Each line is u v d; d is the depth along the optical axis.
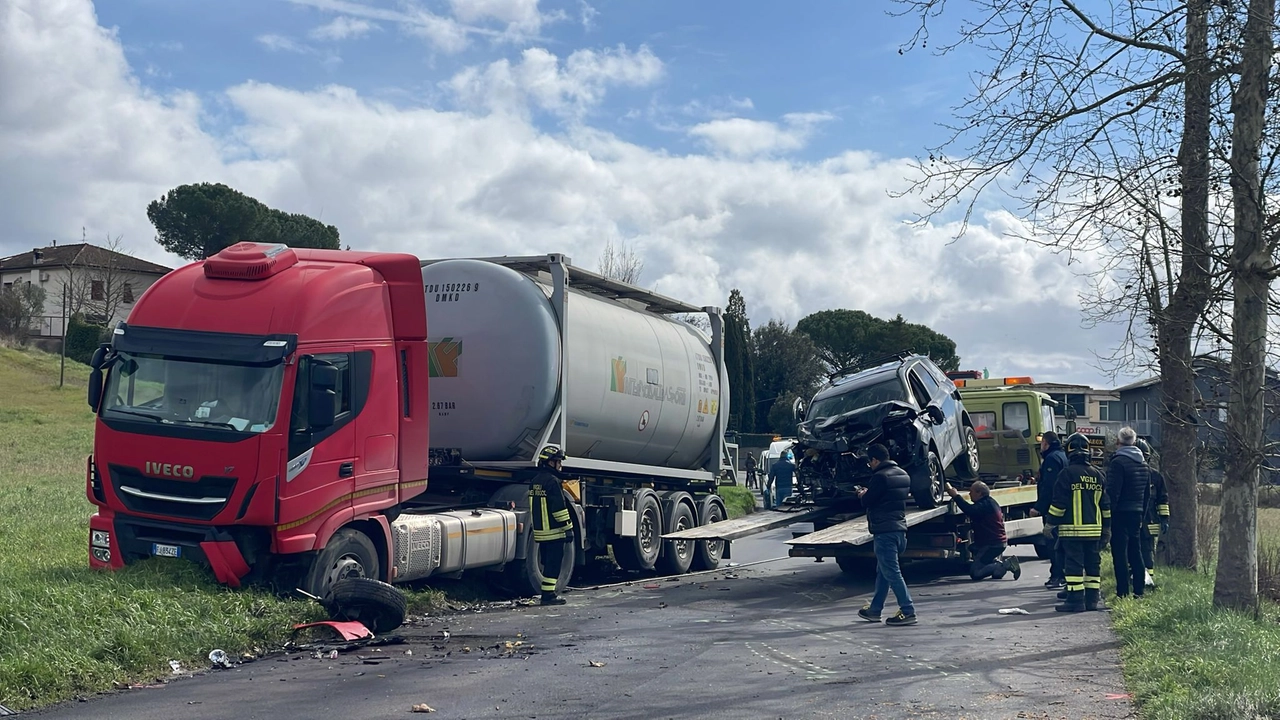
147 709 6.75
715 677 7.88
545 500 12.76
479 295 13.80
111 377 10.06
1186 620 9.63
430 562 11.67
